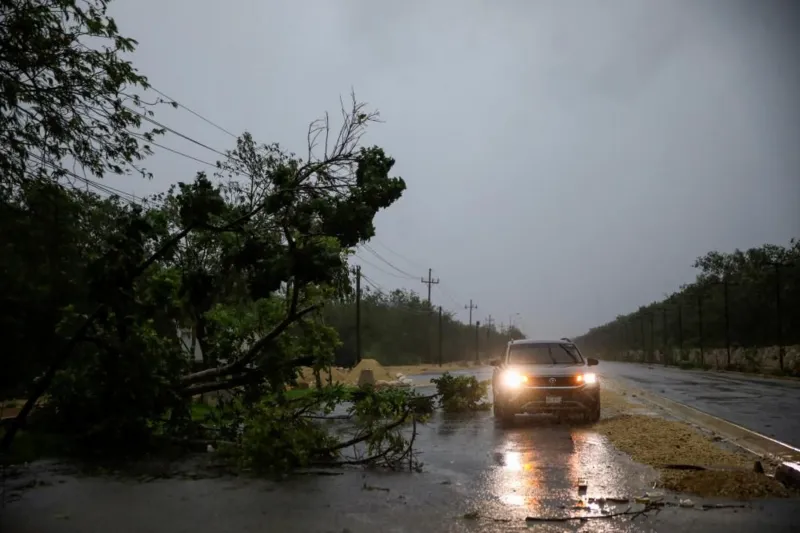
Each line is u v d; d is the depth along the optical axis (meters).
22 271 11.10
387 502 7.36
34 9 10.39
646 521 6.42
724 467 9.00
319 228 11.37
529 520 6.51
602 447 11.11
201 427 12.55
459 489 8.00
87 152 11.63
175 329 13.16
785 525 6.25
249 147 19.72
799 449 10.80
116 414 10.92
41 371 11.80
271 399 11.57
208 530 6.28
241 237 11.61
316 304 12.09
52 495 7.83
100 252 11.12
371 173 11.13
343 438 12.95
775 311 64.88
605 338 160.25
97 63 11.35
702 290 86.81
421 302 102.75
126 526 6.42
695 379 38.97
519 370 15.11
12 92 10.18
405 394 11.98
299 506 7.21
